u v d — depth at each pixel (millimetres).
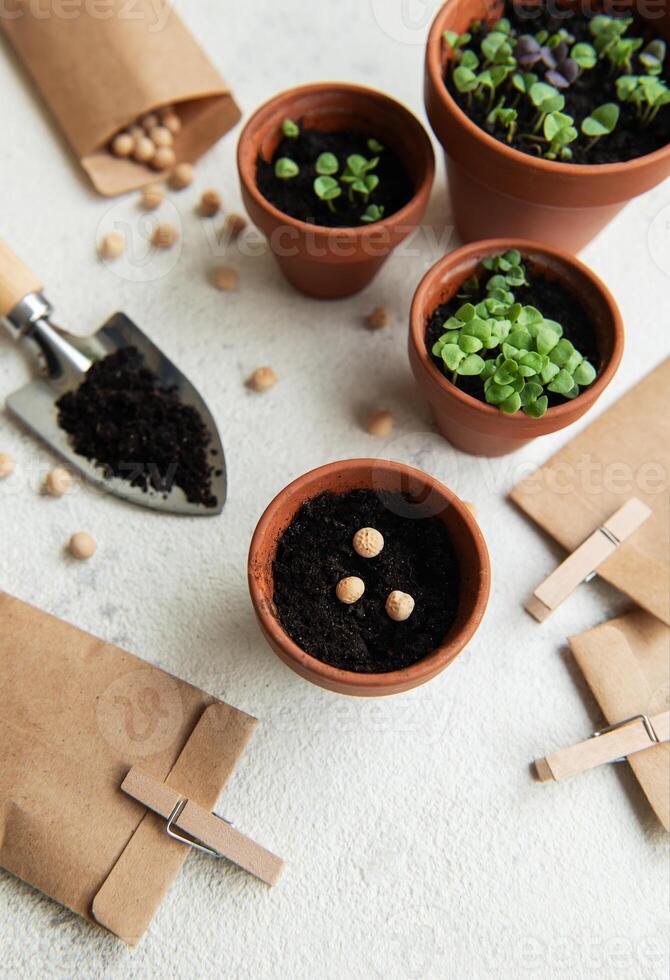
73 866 370
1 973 370
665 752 392
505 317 396
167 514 430
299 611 376
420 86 516
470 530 372
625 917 383
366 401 454
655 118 436
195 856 385
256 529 368
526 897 385
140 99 468
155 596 419
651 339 466
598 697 399
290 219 412
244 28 524
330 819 391
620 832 394
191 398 441
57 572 421
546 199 413
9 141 495
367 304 473
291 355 461
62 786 378
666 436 436
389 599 374
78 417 434
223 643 413
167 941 375
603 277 478
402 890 384
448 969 375
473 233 466
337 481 385
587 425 442
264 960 374
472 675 412
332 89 442
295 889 382
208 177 494
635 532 418
